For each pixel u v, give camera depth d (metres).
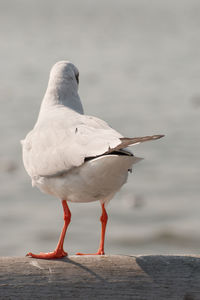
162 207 17.02
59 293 4.62
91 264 4.79
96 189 5.25
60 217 16.08
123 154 4.66
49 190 5.66
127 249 14.31
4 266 4.74
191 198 17.72
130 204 17.17
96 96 35.97
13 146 23.48
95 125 5.45
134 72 47.25
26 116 29.56
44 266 4.75
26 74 46.25
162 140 24.78
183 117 29.34
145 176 20.00
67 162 5.22
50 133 5.56
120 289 4.69
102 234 5.94
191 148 23.33
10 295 4.56
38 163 5.59
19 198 17.70
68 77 6.39
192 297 4.67
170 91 37.50
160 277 4.73
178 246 14.47
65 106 6.29
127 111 31.05
